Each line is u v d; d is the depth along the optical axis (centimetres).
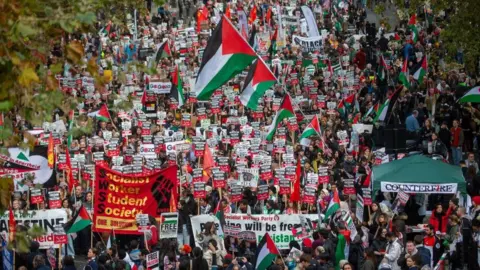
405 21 7519
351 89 5794
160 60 6209
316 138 4603
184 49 6762
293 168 3838
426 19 7219
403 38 6888
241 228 3494
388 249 3206
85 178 4031
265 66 4334
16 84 2097
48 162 3631
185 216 3606
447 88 5569
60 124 4762
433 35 6900
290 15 7775
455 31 5275
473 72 5731
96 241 3775
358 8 8275
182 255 3250
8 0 2056
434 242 3306
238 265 3038
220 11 7550
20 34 2034
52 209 3469
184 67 6003
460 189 3709
